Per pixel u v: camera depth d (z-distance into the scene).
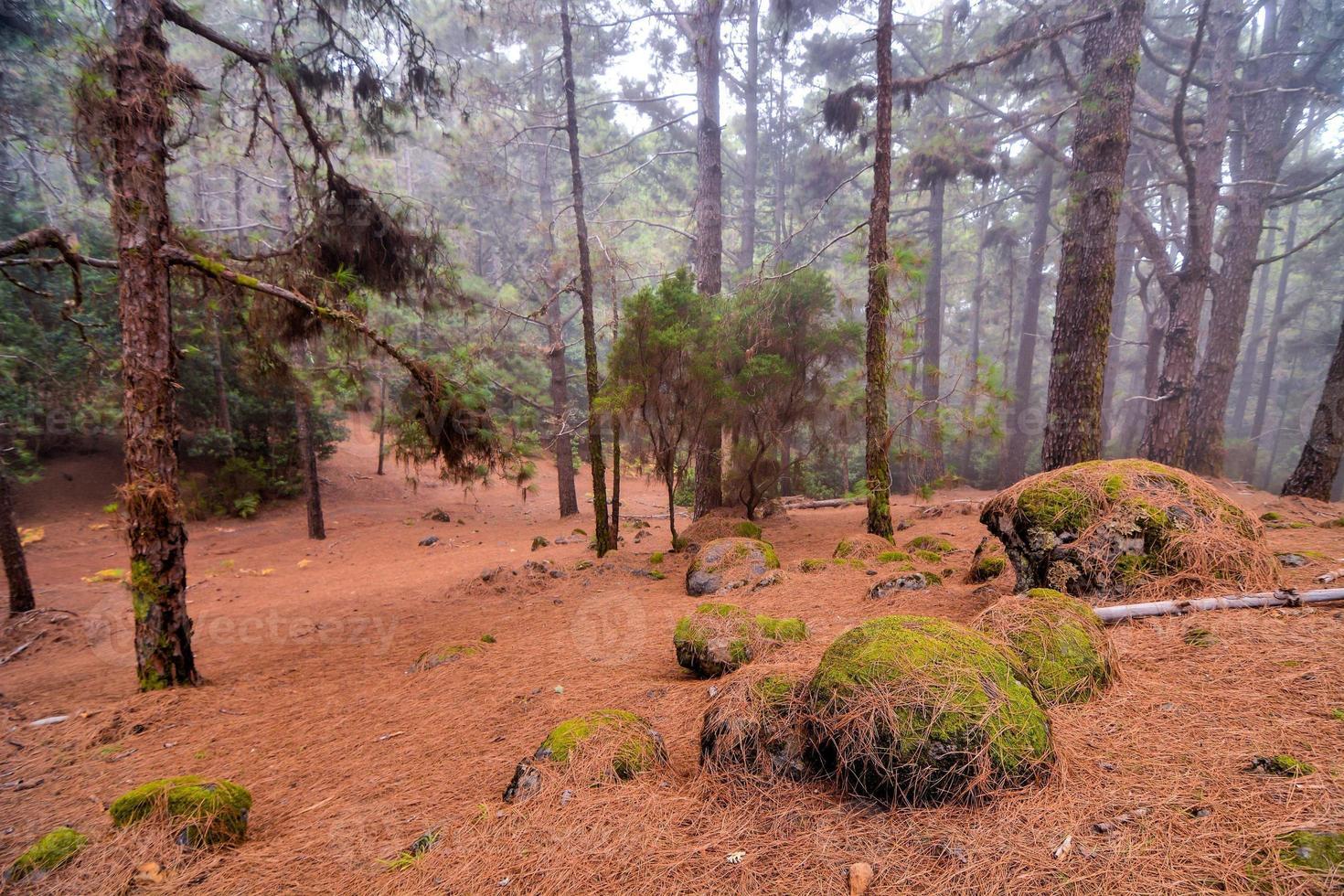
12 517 8.95
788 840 2.00
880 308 7.97
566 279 12.89
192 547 13.69
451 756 3.51
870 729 2.16
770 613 5.41
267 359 7.07
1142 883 1.57
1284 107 14.30
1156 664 2.92
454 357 7.07
